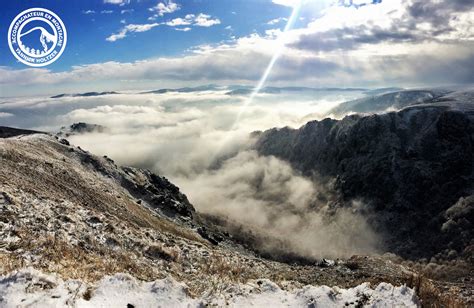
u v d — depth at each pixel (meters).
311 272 24.05
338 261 31.47
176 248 20.98
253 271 19.25
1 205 17.64
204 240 52.88
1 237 13.92
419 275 12.02
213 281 13.45
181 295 9.40
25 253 12.53
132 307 8.58
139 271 14.19
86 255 14.50
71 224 18.53
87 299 8.78
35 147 50.66
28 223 16.56
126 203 44.41
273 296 10.50
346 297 10.23
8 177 27.41
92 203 35.16
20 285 8.67
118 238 18.86
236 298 10.16
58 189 33.16
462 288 20.66
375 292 10.23
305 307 9.63
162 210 63.38
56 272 10.92
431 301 10.49
